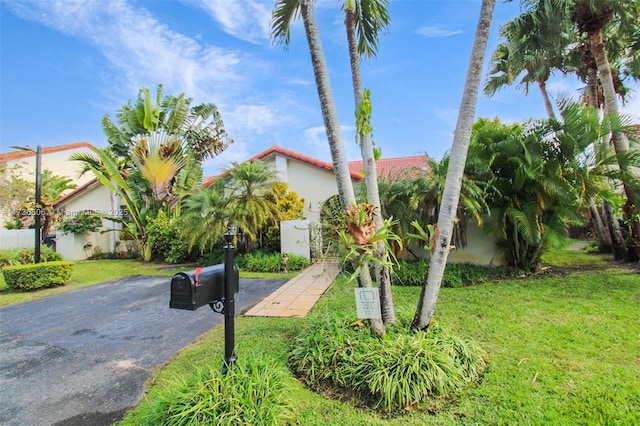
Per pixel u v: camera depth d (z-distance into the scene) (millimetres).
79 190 18250
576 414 2672
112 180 15188
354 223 3486
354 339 3635
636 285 6570
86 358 4426
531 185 7695
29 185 17219
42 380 3816
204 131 17203
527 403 2838
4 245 14547
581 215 7832
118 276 11281
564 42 10172
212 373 2855
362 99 3992
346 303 6141
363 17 4781
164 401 2736
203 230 10984
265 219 11320
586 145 7215
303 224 11391
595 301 5617
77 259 16641
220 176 12273
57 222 17891
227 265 3035
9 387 3670
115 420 3021
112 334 5371
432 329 3824
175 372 3803
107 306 7289
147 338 5105
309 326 4324
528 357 3678
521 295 6199
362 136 3896
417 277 7605
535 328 4508
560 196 7262
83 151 24219
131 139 15227
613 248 9648
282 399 2844
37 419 3066
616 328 4398
